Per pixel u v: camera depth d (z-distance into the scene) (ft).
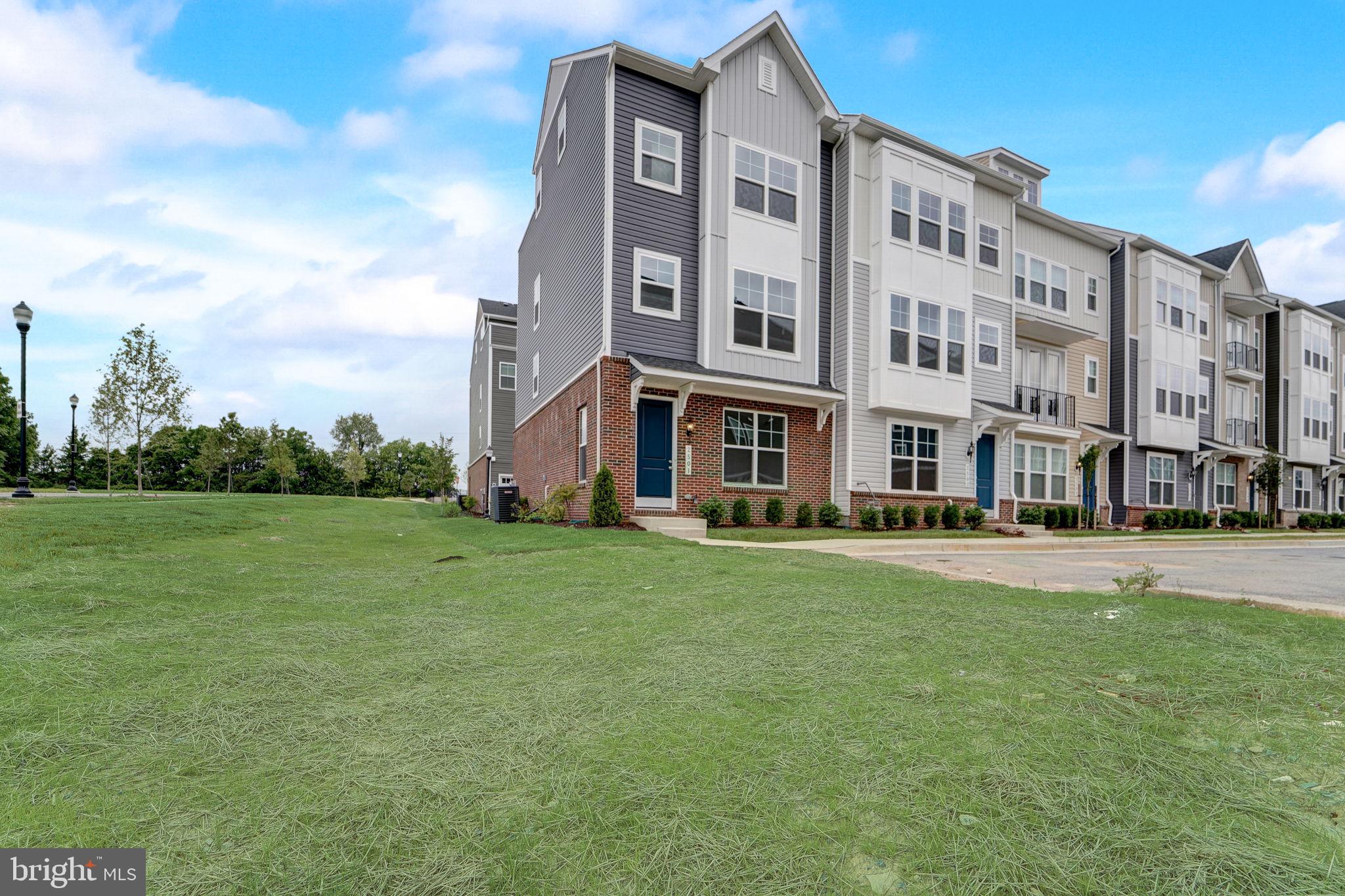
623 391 42.60
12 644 12.28
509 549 30.68
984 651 11.64
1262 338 91.81
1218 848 5.67
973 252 55.83
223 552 27.73
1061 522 61.41
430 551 32.91
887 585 18.81
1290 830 6.00
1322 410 94.12
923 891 5.26
